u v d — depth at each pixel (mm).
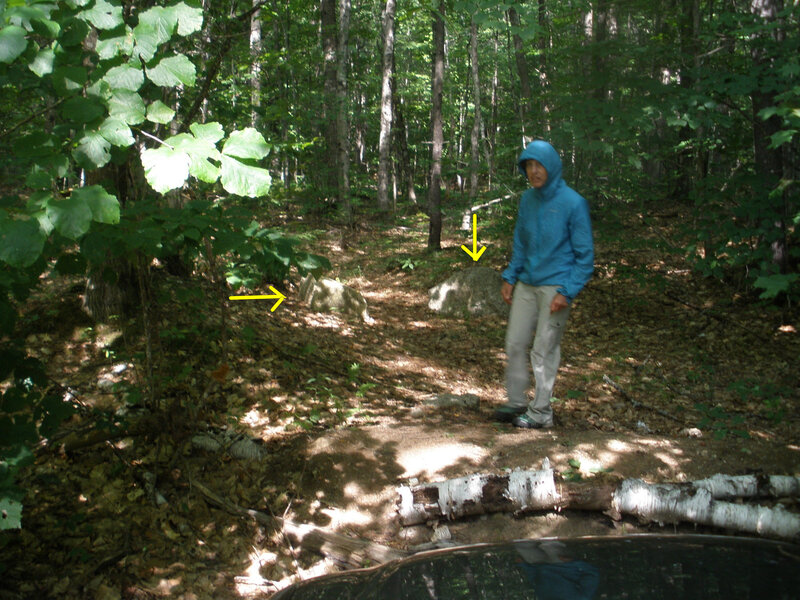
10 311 2521
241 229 2975
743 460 4203
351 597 2008
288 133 14617
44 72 2174
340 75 16172
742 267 9609
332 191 16062
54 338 5355
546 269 4816
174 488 3885
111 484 3820
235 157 2281
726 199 8297
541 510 3654
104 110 2207
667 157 9812
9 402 2680
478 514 3660
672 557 1780
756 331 8430
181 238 2973
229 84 10430
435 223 14039
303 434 4602
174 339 5500
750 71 7258
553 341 4879
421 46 25234
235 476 4020
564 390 6633
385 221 18172
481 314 10195
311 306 9023
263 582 3244
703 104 6996
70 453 4031
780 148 7891
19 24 2021
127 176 4195
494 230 12023
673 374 7328
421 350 8211
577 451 4172
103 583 3104
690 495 3445
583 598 1588
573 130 6793
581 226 4711
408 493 3621
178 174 2105
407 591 1860
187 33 2289
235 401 4973
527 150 4672
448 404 5602
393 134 26016
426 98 28609
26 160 2389
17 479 3666
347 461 4129
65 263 2828
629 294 10266
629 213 10148
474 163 14711
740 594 1513
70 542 3355
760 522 3332
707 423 5480
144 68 2348
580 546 1974
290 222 14727
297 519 3713
